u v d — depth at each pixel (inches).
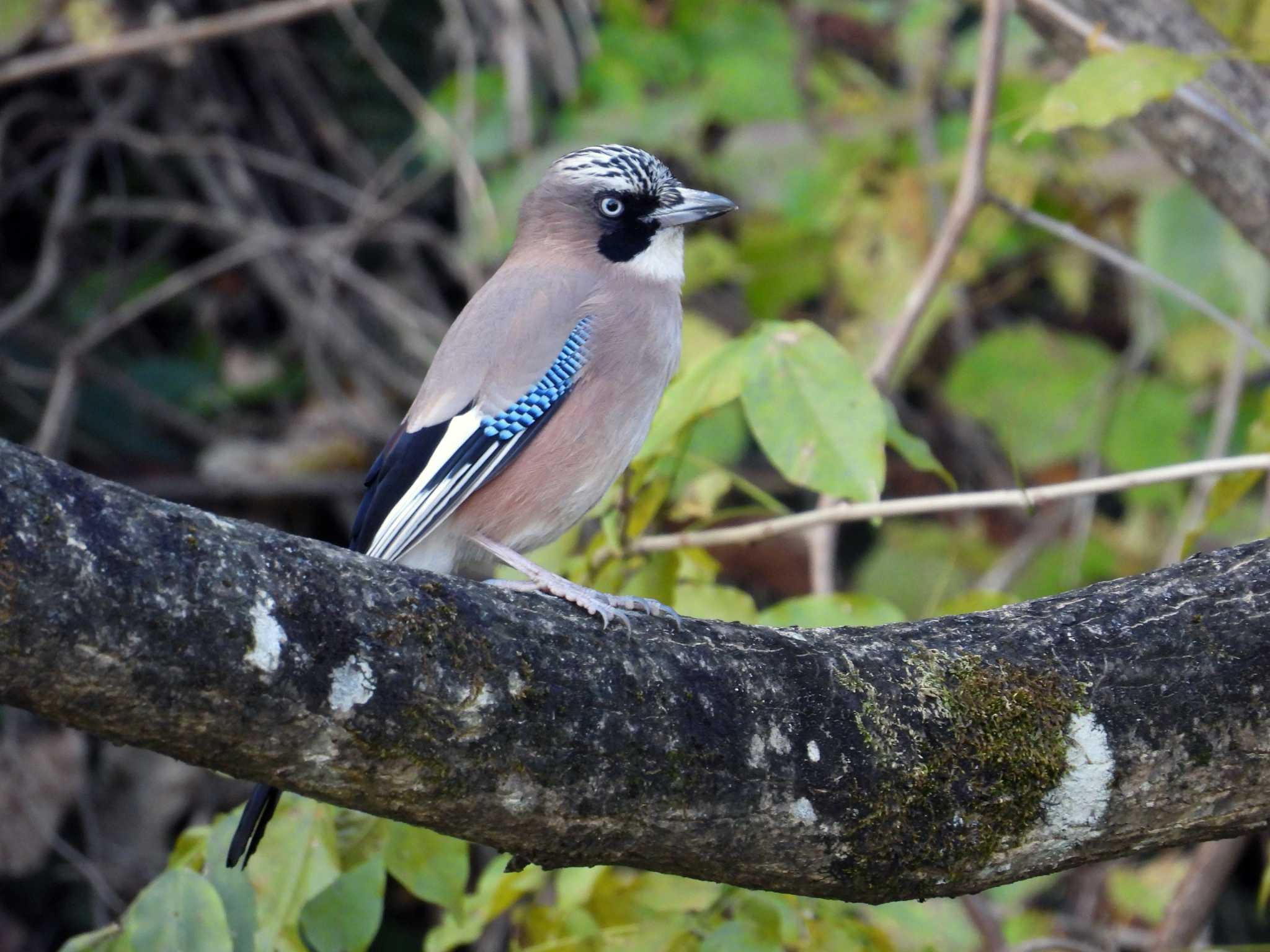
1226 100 268.8
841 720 173.0
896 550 431.2
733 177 457.1
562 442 260.8
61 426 435.8
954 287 449.4
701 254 456.8
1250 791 179.5
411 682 152.8
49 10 407.2
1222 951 279.1
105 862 417.7
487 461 257.1
